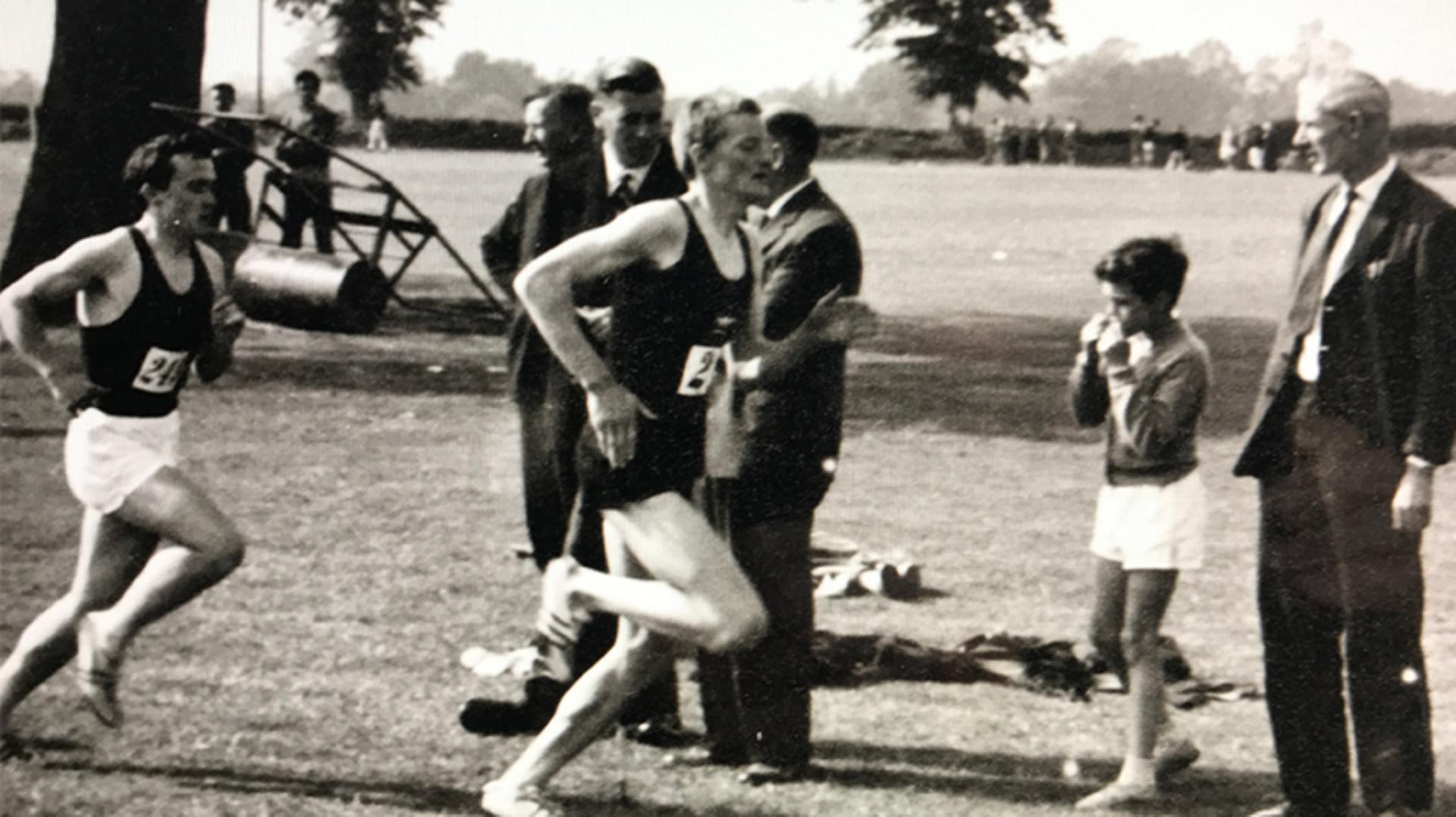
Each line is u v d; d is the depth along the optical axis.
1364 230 3.86
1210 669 5.36
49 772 4.25
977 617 5.84
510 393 4.73
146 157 4.07
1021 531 6.99
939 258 17.55
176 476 4.13
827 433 4.20
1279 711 4.12
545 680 4.58
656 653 3.94
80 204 12.33
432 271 15.33
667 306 3.73
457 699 4.86
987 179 29.20
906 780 4.38
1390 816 4.08
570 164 4.60
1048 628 5.72
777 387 4.15
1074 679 5.12
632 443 3.73
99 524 4.21
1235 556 6.70
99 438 4.10
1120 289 4.08
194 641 5.31
